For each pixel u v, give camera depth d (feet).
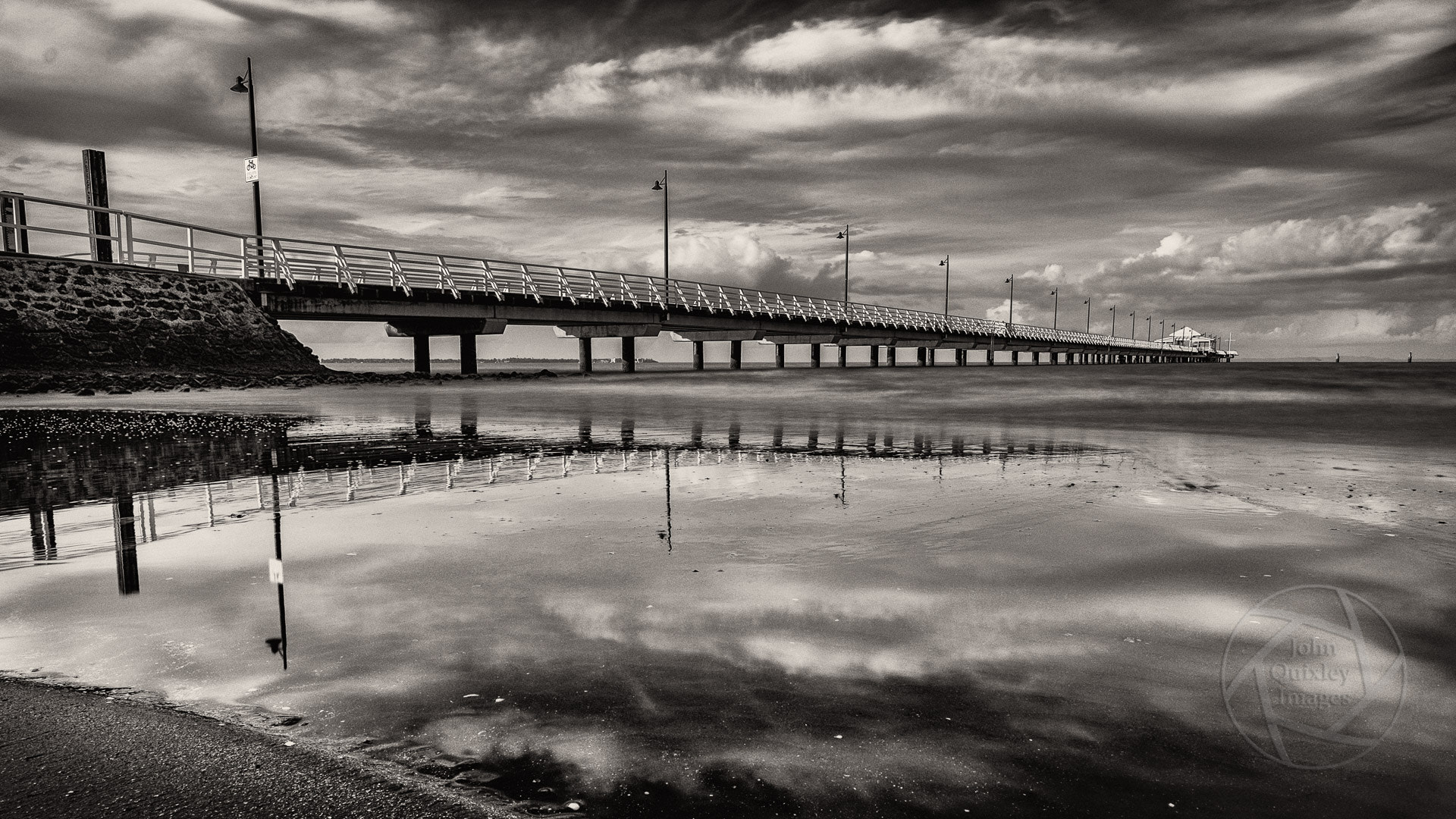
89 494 22.52
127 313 82.43
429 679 8.86
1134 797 6.52
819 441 38.04
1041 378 124.67
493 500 21.53
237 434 40.55
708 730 7.66
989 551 15.37
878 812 6.23
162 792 6.47
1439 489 23.39
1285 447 35.58
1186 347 523.70
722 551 15.48
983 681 8.91
